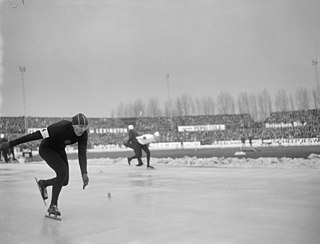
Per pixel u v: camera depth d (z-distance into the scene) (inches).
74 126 209.8
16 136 1806.1
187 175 464.8
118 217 215.9
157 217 211.8
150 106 2076.8
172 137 2075.5
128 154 1333.7
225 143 1927.9
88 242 162.6
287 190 301.9
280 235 162.9
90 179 456.4
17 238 174.7
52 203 220.7
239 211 220.7
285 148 1221.1
